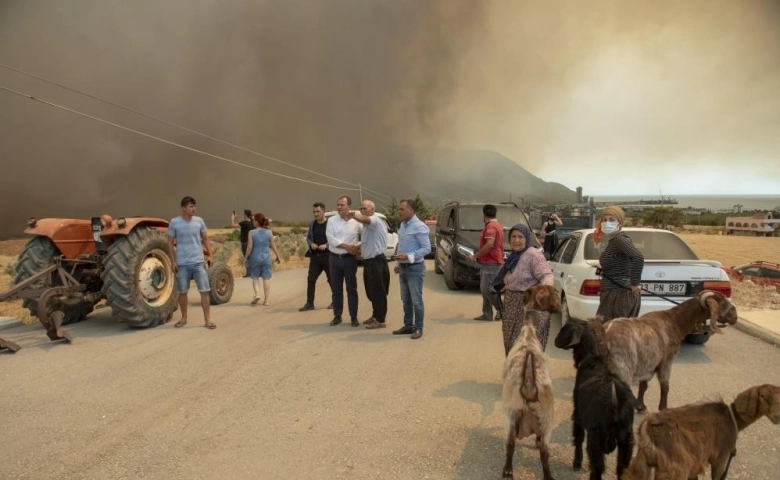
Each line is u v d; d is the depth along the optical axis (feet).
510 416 11.08
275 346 22.09
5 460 12.19
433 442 13.05
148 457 12.33
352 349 21.59
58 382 17.58
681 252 23.18
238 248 76.28
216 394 16.46
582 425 10.62
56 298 25.38
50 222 25.81
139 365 19.43
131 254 24.44
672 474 8.66
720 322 14.64
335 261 25.77
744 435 13.30
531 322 12.43
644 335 13.79
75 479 11.35
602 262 16.78
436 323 26.68
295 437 13.37
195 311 30.17
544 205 68.90
